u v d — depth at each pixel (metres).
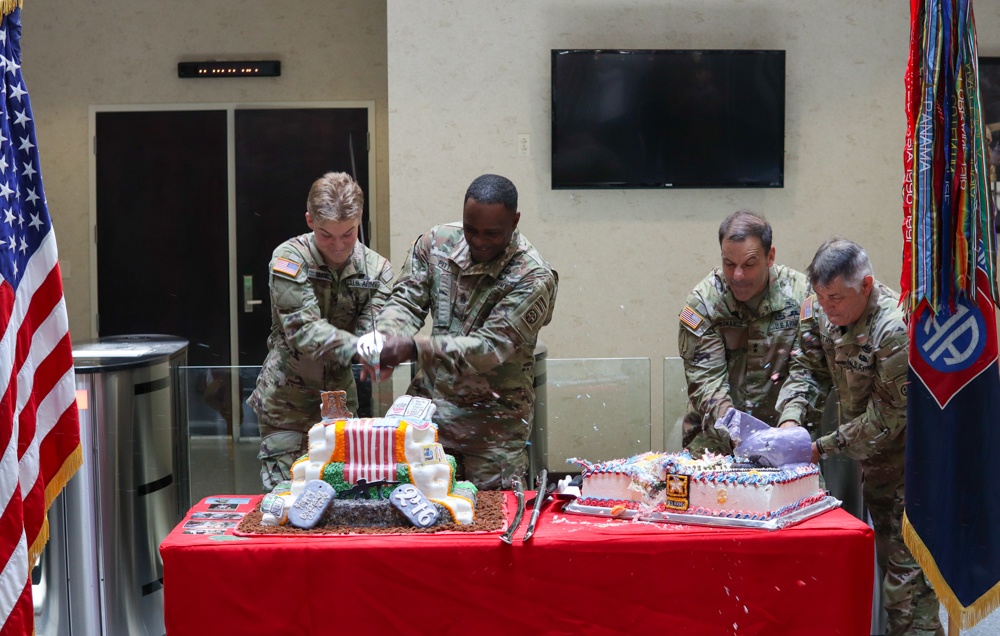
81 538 3.10
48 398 2.63
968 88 2.55
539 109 5.13
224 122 6.52
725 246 2.96
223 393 3.11
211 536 2.37
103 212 6.56
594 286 5.23
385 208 6.55
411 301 2.89
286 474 3.02
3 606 2.36
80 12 6.45
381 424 2.49
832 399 3.10
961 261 2.56
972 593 2.60
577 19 5.11
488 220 2.61
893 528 2.89
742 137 5.14
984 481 2.59
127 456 3.12
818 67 5.19
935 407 2.59
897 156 5.24
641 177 5.14
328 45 6.48
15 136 2.60
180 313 6.61
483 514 2.51
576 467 2.67
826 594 2.33
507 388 2.84
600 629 2.33
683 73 5.11
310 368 2.99
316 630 2.30
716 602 2.33
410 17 5.09
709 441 3.07
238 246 6.58
